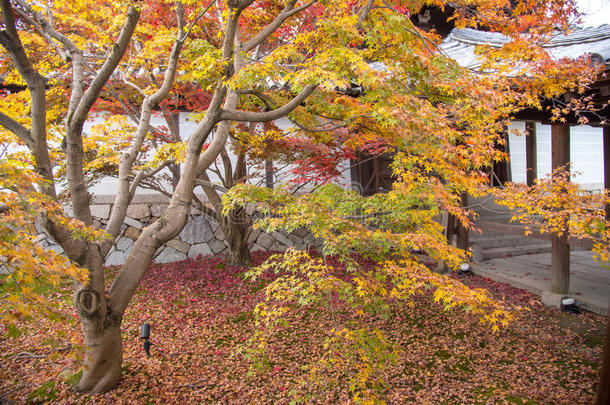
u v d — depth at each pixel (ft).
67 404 13.09
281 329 19.03
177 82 22.15
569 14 15.89
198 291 24.54
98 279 12.98
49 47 19.04
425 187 13.93
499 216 33.24
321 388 13.66
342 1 14.42
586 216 14.76
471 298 11.03
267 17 19.89
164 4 19.81
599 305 19.44
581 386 13.51
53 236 11.93
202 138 13.92
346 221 13.17
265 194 14.49
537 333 17.87
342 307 21.49
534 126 36.86
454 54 28.19
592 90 16.81
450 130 13.19
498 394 13.41
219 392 13.88
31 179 10.27
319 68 11.64
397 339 17.80
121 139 22.85
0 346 17.16
